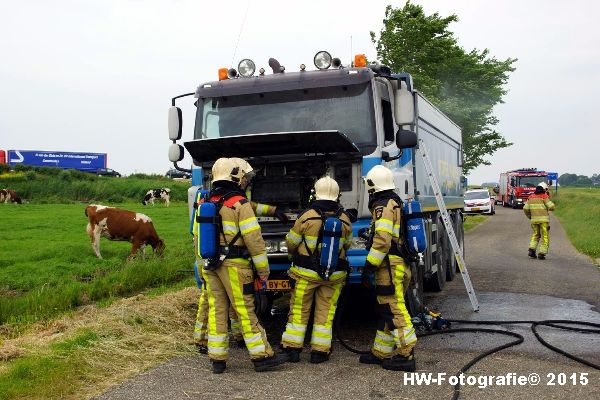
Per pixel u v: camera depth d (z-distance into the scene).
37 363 6.00
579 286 11.05
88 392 5.32
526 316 8.45
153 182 59.03
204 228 5.87
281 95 7.82
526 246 19.50
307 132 6.66
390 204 5.89
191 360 6.36
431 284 10.74
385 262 5.91
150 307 8.39
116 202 48.66
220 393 5.27
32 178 55.38
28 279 12.13
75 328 7.57
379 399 5.11
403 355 5.89
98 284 10.85
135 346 6.76
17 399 5.13
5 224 24.22
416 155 9.27
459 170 14.44
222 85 8.09
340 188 7.18
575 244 19.23
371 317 8.73
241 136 6.80
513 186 50.00
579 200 45.78
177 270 12.53
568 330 7.51
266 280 6.51
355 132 7.40
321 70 7.84
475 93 29.27
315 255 6.16
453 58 28.11
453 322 8.06
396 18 27.30
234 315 6.62
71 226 23.83
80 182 54.69
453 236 9.05
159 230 22.98
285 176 7.26
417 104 9.35
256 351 5.92
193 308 8.67
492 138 30.70
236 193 5.98
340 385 5.50
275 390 5.36
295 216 7.20
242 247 5.94
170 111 8.27
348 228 6.31
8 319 8.81
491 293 10.54
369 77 7.55
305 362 6.31
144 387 5.43
